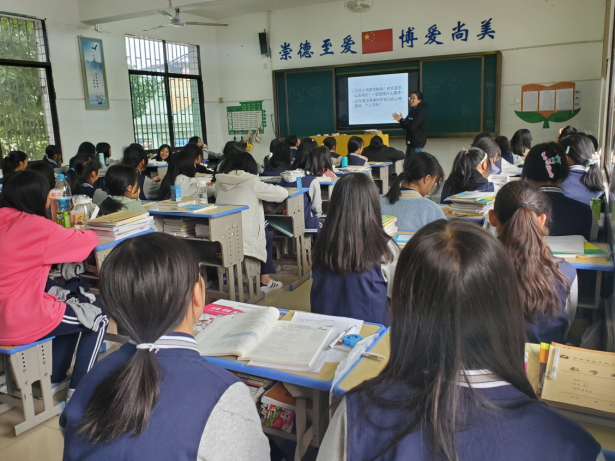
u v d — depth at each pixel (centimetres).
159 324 81
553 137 743
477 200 286
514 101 757
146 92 844
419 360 63
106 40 766
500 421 58
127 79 805
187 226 331
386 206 254
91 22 730
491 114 762
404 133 828
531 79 741
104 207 296
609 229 247
